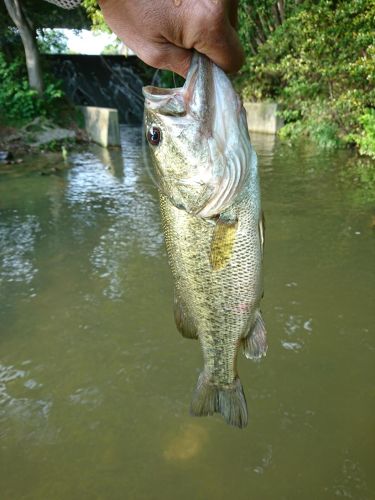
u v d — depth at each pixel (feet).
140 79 17.11
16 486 2.19
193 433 2.47
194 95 1.20
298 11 10.78
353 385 2.74
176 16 0.94
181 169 1.27
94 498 2.12
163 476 2.23
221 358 1.54
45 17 14.08
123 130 15.14
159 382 2.85
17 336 3.32
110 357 3.08
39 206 6.43
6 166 9.30
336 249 4.56
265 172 7.93
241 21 13.46
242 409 1.56
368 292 3.73
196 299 1.48
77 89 16.44
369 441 2.36
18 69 13.03
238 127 1.22
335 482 2.15
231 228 1.33
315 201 6.13
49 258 4.62
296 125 11.93
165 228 1.44
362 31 8.11
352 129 9.83
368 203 5.96
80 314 3.58
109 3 0.96
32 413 2.62
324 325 3.31
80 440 2.44
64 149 10.41
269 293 3.74
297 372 2.86
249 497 2.10
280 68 11.04
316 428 2.45
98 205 6.41
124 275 4.20
